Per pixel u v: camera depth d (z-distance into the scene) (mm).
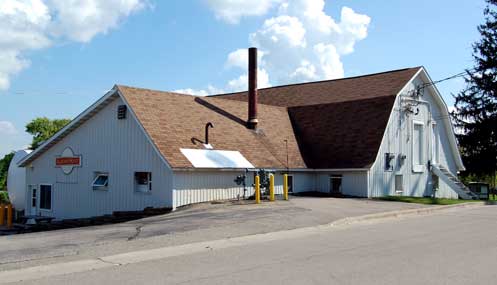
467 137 47688
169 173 21891
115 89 24344
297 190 29000
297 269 9273
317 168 29516
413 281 8141
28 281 8711
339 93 34094
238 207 20812
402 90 31000
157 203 22328
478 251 11094
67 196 27219
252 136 28250
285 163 27766
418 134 33031
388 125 29719
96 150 25672
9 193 32062
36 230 23500
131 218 21531
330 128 31328
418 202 26500
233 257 10766
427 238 13438
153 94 25875
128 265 10078
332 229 15812
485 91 47844
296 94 36969
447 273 8727
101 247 12195
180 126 24562
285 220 17000
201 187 22891
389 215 19984
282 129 31469
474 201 29453
